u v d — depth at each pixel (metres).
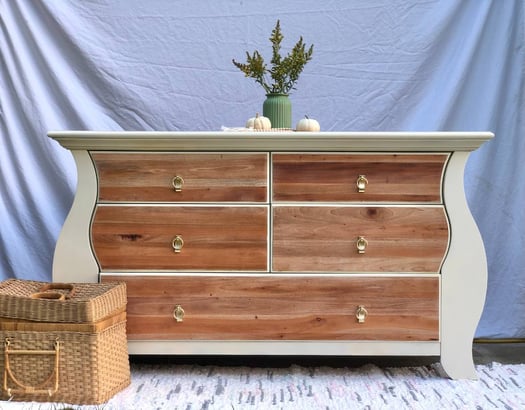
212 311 2.02
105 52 2.64
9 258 2.64
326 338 2.02
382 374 2.11
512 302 2.64
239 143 1.98
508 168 2.63
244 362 2.30
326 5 2.65
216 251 2.02
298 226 2.01
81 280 2.04
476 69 2.61
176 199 2.02
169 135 1.95
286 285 2.02
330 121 2.69
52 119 2.63
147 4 2.65
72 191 2.66
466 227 2.01
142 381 2.03
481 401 1.85
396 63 2.65
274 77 2.32
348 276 2.01
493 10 2.59
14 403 1.79
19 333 1.81
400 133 1.93
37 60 2.62
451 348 2.03
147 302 2.03
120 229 2.03
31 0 2.59
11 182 2.63
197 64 2.67
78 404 1.80
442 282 2.02
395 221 2.02
